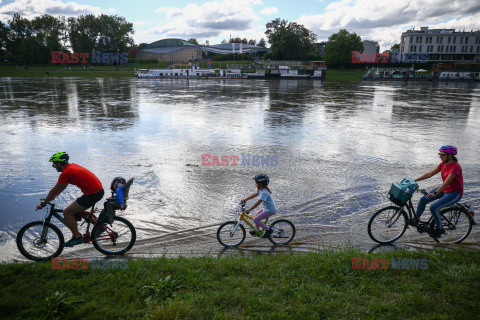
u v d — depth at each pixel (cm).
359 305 333
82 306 328
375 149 1236
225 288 364
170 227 609
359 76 8475
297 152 1189
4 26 12425
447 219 523
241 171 955
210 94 3703
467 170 960
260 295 350
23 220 625
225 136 1466
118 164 1018
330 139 1416
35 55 11306
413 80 6969
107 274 396
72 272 402
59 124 1742
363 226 614
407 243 540
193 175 917
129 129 1617
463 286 362
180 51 12188
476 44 10044
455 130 1630
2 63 12294
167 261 436
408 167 1001
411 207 532
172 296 347
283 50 10294
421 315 315
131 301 342
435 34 10106
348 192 793
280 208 699
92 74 8600
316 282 374
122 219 491
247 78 7400
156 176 906
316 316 312
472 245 526
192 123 1803
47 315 313
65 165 445
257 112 2278
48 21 12644
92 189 450
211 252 515
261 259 451
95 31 12150
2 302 326
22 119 1898
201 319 307
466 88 4994
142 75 7519
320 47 13325
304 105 2716
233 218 651
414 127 1716
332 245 539
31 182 844
